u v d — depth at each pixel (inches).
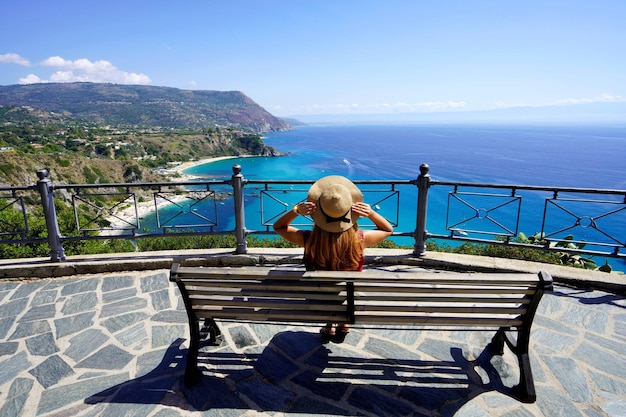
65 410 83.0
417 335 114.3
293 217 99.0
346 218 96.0
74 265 164.9
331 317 88.1
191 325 93.3
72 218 394.9
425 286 80.0
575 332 115.3
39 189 159.6
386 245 438.6
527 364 86.4
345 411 82.0
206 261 172.7
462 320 85.4
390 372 96.1
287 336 114.4
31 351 108.0
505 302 81.4
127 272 168.1
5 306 137.2
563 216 1620.3
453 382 92.0
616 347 107.3
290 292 84.7
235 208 171.8
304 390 89.4
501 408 82.7
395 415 80.7
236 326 120.8
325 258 98.0
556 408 82.6
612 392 87.9
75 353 106.8
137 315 129.2
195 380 92.0
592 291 143.4
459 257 166.6
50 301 140.9
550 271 152.1
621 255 145.5
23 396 88.3
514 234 159.2
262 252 176.4
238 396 87.2
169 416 80.6
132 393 88.5
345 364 99.8
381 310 85.0
